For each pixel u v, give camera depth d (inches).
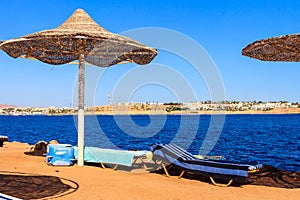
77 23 327.0
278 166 518.9
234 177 269.3
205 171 284.0
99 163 365.1
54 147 350.0
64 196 220.2
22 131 1561.3
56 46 352.5
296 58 340.8
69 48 346.3
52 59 388.2
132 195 233.1
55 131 1551.4
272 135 1228.5
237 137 1133.1
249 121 2751.0
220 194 245.6
